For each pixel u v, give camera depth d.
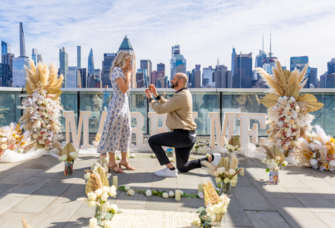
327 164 3.09
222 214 1.59
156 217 1.77
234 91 4.95
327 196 2.25
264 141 3.99
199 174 2.92
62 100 5.03
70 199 2.07
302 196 2.24
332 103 4.62
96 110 5.05
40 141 3.83
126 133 3.01
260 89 4.90
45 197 2.11
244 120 4.09
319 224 1.71
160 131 4.28
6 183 2.46
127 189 2.32
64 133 4.98
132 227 1.62
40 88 3.92
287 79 3.81
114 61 2.92
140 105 5.03
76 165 3.24
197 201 2.11
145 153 4.12
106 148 2.88
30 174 2.79
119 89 2.87
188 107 2.71
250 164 3.44
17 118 4.94
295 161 3.48
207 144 4.30
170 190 2.37
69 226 1.61
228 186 2.20
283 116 3.70
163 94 4.96
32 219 1.70
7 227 1.58
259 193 2.31
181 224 1.67
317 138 3.37
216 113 4.22
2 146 3.30
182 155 2.81
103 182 1.76
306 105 3.63
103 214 1.72
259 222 1.73
